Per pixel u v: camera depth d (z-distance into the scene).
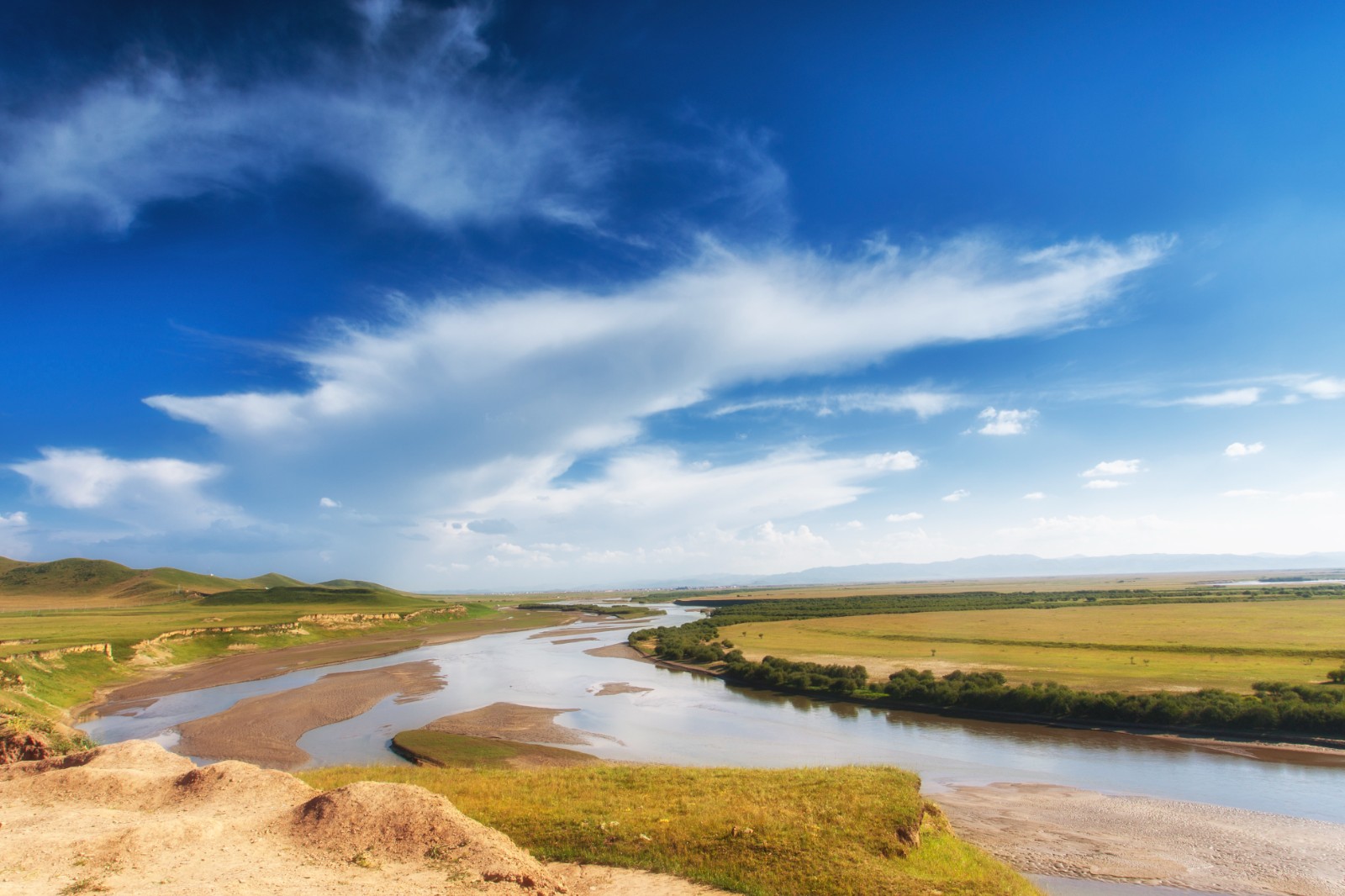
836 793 23.05
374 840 16.69
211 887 14.00
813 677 65.75
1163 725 46.00
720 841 18.94
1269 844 27.42
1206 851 26.78
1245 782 35.47
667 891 16.58
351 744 45.16
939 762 40.34
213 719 52.69
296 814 18.19
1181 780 36.03
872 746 44.38
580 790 24.55
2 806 19.09
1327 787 34.41
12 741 28.77
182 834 16.67
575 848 18.86
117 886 13.88
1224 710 44.44
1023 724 50.03
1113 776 37.00
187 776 21.03
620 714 54.72
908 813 21.19
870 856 18.41
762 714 54.97
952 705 55.16
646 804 22.30
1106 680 57.72
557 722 51.44
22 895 13.35
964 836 28.47
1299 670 58.38
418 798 18.22
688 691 66.94
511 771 29.92
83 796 19.83
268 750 43.62
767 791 23.50
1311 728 41.72
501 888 14.89
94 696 64.44
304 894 13.90
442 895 14.34
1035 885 21.78
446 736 44.84
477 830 17.25
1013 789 34.84
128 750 24.47
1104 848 27.16
